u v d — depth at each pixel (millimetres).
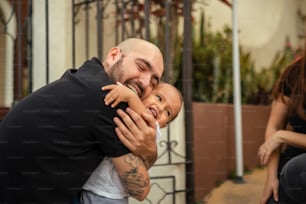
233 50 3260
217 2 3826
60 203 1479
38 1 2832
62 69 2844
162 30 3146
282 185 1739
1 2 3094
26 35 2869
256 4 4020
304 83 1814
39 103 1476
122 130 1453
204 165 2846
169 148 2523
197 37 3621
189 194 2564
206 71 3549
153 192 2457
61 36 2854
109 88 1461
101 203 1539
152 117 1510
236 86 3150
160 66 1660
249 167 3119
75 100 1447
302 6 4391
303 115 1812
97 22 2672
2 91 2967
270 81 3840
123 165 1480
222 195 2600
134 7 2924
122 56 1646
